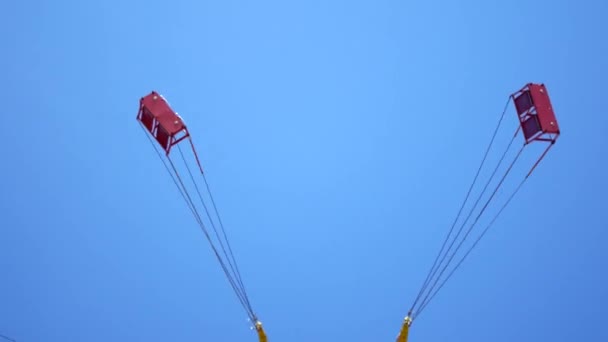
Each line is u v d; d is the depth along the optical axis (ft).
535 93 96.48
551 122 94.53
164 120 101.55
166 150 102.73
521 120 98.43
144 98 103.09
